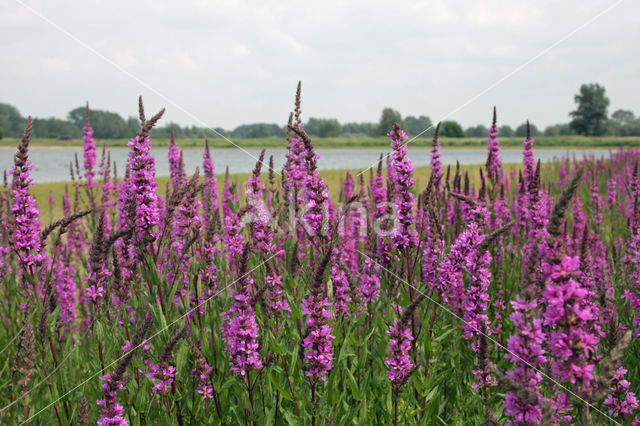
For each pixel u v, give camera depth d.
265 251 5.50
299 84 6.91
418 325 5.13
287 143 6.93
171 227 5.37
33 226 4.99
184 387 4.35
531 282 2.91
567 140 69.31
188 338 4.48
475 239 4.98
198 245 5.61
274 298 4.90
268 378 4.33
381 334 4.77
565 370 2.87
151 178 4.88
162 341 4.48
